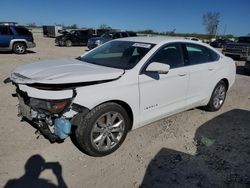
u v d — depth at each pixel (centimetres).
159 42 446
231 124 519
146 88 403
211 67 532
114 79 368
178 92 464
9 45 1669
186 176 341
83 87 339
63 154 374
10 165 343
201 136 457
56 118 333
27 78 346
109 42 514
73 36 2700
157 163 367
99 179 327
